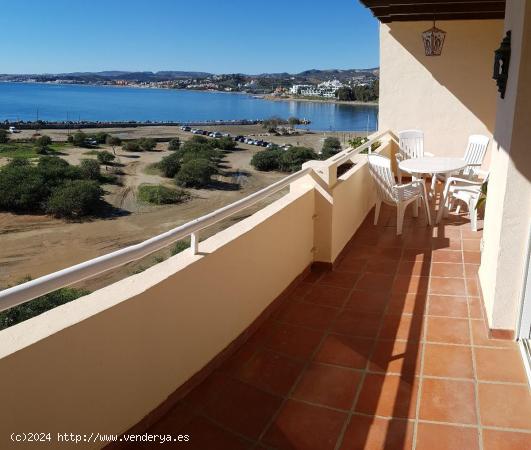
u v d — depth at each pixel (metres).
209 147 54.44
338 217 3.94
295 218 3.40
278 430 1.98
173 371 2.11
